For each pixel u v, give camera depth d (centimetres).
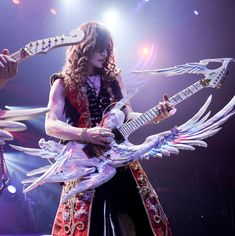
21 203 1160
